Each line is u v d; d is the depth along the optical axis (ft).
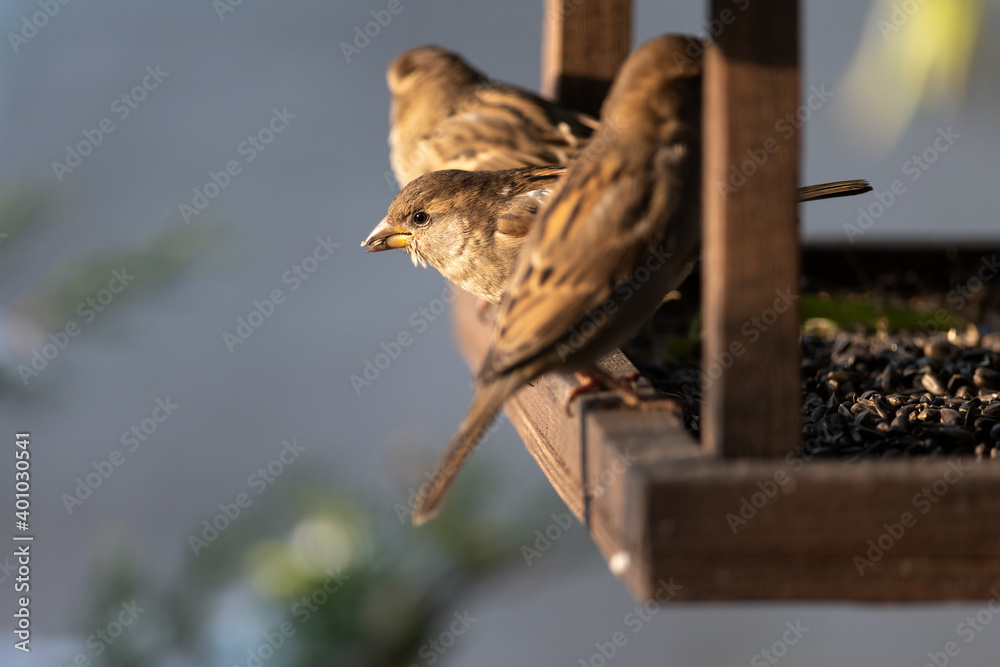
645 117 19.07
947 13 32.09
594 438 18.74
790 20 16.01
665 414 19.34
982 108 33.94
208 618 30.37
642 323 20.02
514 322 19.44
